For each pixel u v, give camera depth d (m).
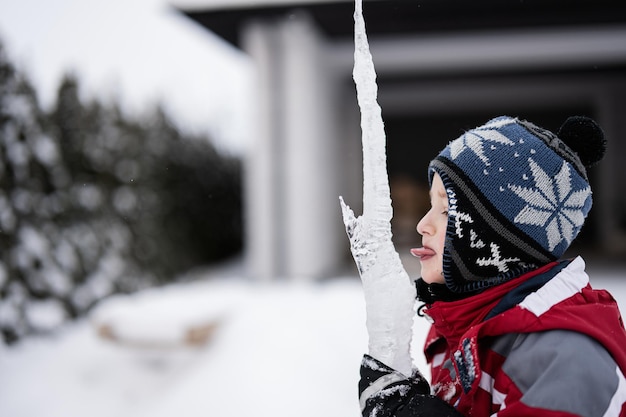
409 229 10.31
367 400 0.88
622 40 6.68
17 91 5.09
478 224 0.86
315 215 6.70
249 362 3.80
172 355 4.04
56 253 5.34
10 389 3.92
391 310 0.90
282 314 4.41
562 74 8.29
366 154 0.92
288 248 6.53
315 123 6.74
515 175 0.85
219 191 9.74
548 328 0.78
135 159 6.80
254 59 6.50
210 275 8.51
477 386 0.81
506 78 8.45
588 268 7.37
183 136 8.62
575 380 0.72
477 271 0.88
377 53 7.09
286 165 6.51
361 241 0.92
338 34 6.98
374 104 0.91
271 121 6.52
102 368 4.02
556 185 0.85
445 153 0.92
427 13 5.85
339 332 4.11
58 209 5.38
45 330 5.05
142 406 3.61
